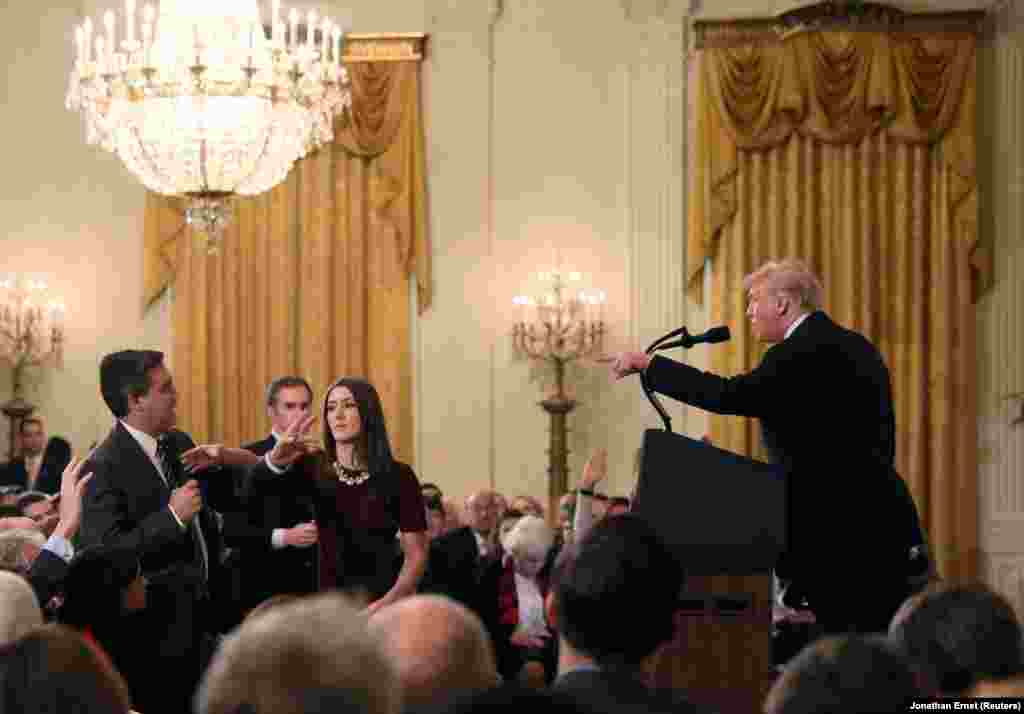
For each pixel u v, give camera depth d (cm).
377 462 721
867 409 628
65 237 1528
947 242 1480
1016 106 1493
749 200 1495
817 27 1478
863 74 1477
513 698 240
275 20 1062
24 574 670
